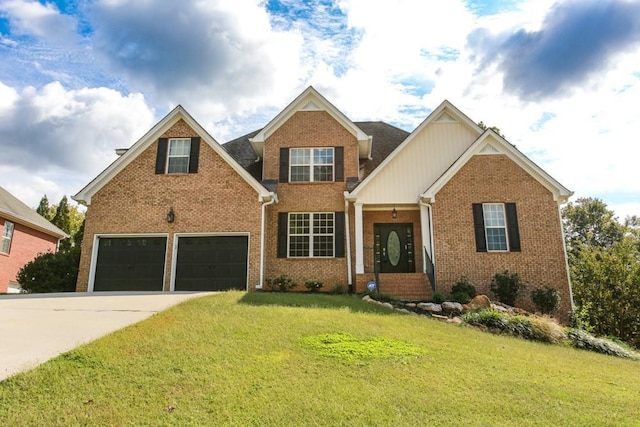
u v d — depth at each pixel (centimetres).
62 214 4191
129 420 480
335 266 1752
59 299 1227
